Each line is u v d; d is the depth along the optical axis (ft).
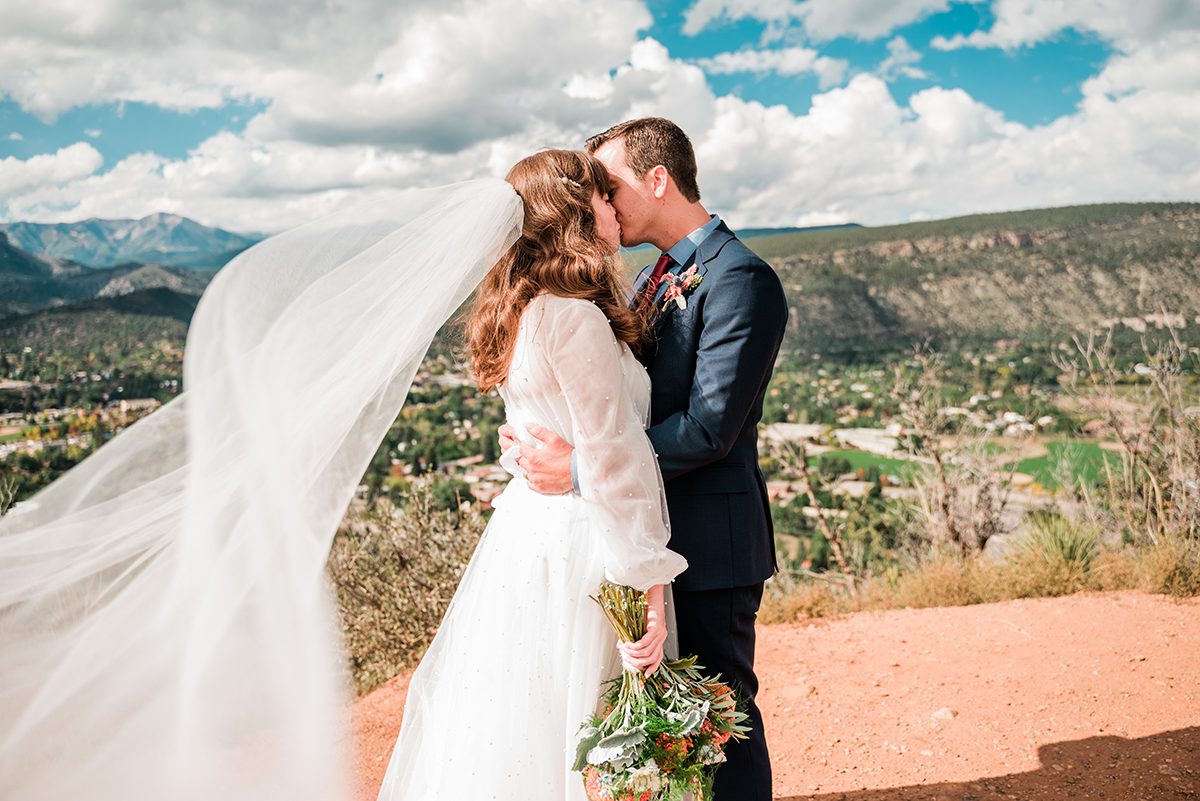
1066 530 18.51
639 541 6.39
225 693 5.79
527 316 6.79
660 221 7.97
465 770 6.68
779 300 7.32
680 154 7.91
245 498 5.90
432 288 6.39
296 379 6.05
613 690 6.73
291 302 6.15
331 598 6.20
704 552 7.37
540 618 6.79
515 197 6.80
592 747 6.31
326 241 6.36
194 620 5.76
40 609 5.59
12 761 5.48
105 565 5.69
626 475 6.45
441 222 6.55
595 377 6.53
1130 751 9.81
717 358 7.04
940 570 18.53
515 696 6.70
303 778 5.85
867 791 9.66
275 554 5.91
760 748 7.61
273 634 5.88
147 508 5.78
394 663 16.98
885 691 12.37
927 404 28.96
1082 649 13.10
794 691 12.71
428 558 17.81
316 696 5.93
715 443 6.91
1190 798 8.73
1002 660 13.07
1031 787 9.33
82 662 5.61
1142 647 12.91
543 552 6.88
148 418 5.86
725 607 7.43
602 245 7.17
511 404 7.28
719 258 7.44
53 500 5.71
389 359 6.23
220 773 5.73
